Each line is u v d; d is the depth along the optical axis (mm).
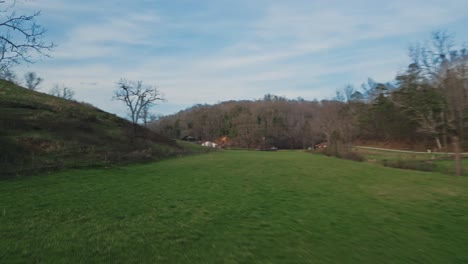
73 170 23875
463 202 13930
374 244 8656
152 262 7238
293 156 49625
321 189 17344
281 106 139875
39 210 11898
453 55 27578
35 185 17438
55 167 23734
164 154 41469
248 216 11445
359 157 42156
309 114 129750
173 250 7988
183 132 126188
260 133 112312
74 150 30328
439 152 54938
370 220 11008
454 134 25984
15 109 35344
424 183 19125
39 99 43438
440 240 9039
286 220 10930
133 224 10219
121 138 40094
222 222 10617
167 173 24312
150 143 46094
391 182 19656
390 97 73812
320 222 10695
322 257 7711
